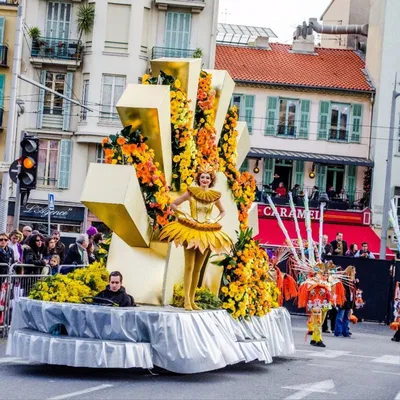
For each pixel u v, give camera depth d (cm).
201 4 4616
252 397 1094
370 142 4966
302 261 1972
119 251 1336
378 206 4850
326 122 4956
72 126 4612
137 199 1255
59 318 1188
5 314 1664
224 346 1256
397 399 1159
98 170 1245
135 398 1027
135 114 1306
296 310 3041
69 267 1867
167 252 1320
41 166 4588
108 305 1213
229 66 4972
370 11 5194
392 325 2295
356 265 2966
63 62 4547
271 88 4928
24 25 4569
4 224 2786
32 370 1243
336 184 4947
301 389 1196
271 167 4894
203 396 1074
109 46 4559
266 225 4653
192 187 1261
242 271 1388
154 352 1175
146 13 4603
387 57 4950
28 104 4584
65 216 4569
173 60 1391
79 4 4622
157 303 1304
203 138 1444
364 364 1600
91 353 1147
